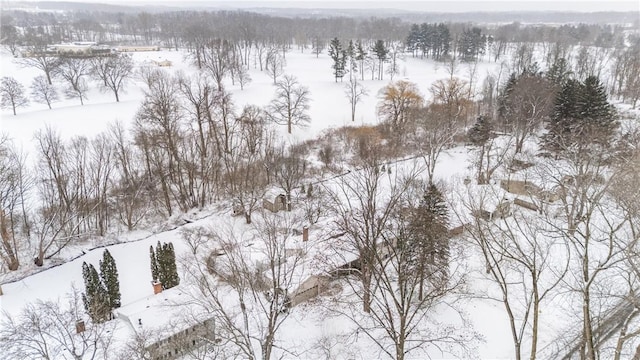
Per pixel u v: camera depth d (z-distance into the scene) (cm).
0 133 6769
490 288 3578
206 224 4822
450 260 3716
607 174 4222
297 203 5109
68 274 3916
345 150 7006
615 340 2888
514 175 4997
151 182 5512
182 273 3812
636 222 3017
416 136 6969
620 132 5250
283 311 3319
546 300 3391
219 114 7588
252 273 3453
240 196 4906
